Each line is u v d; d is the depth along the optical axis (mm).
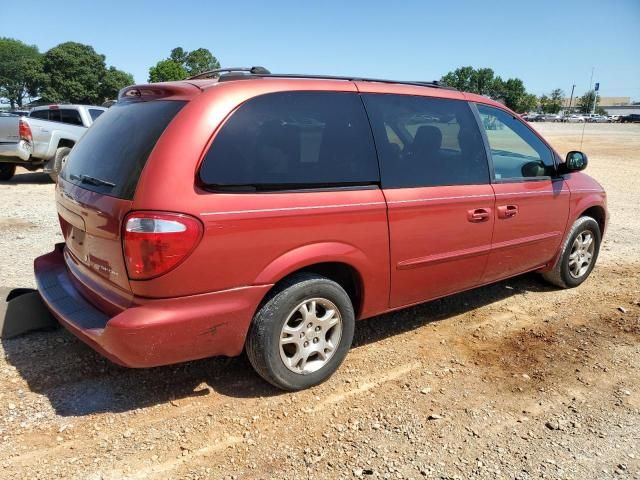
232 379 3600
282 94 3283
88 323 3080
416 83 4246
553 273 5387
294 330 3355
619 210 10383
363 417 3248
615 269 6336
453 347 4219
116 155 3166
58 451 2836
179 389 3455
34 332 4105
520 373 3846
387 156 3684
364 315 3764
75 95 84625
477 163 4285
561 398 3541
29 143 11289
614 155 24234
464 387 3633
